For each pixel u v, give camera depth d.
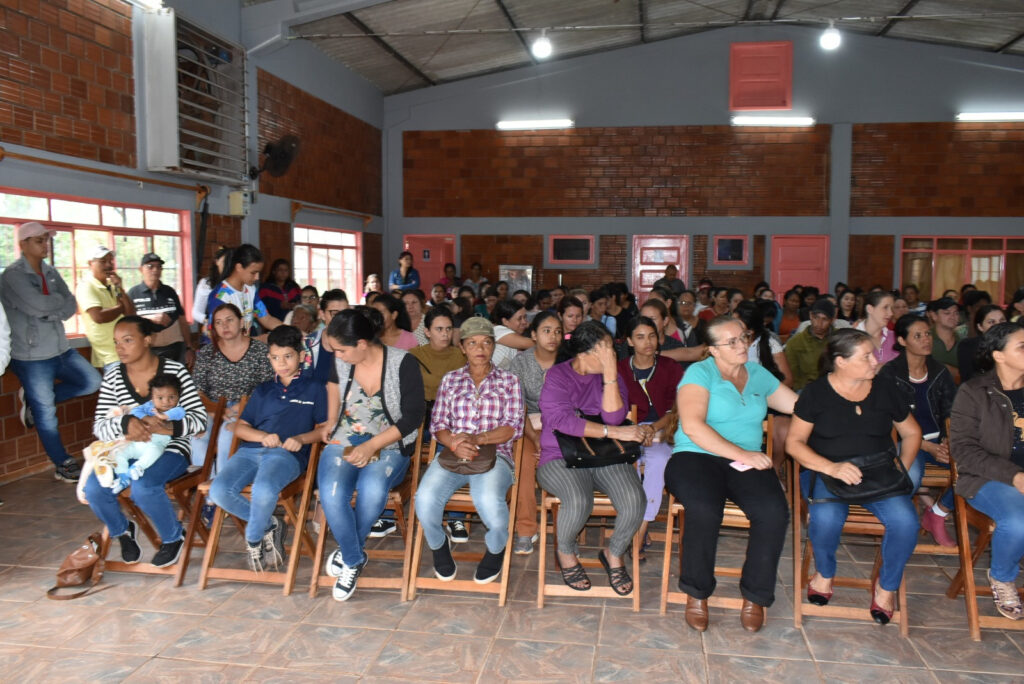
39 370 5.33
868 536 4.55
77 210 6.18
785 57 12.93
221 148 8.06
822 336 5.48
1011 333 3.35
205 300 5.64
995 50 12.45
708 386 3.48
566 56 13.20
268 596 3.70
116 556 4.18
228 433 4.24
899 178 12.93
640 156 13.32
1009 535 3.26
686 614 3.39
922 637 3.30
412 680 2.94
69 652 3.14
